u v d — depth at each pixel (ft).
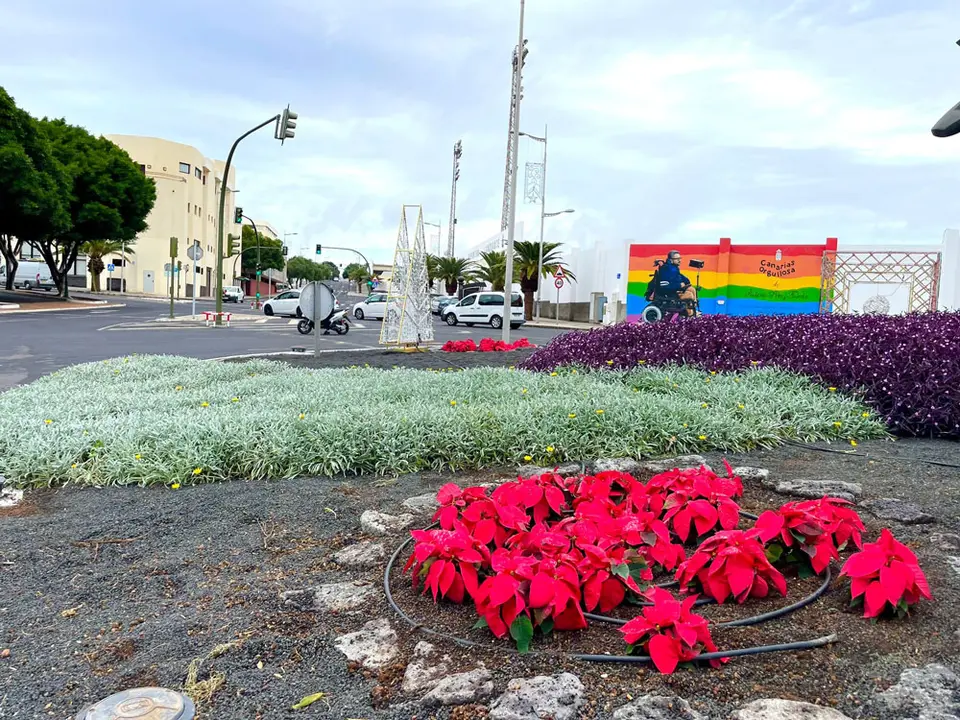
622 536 10.36
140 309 132.16
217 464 16.94
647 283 97.35
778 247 92.17
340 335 80.59
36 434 18.56
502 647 8.70
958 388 21.11
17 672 8.62
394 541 12.51
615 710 7.43
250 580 11.15
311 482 16.49
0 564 11.85
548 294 165.48
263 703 7.93
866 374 23.84
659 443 18.35
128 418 20.77
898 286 87.92
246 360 45.21
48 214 110.73
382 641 9.03
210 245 275.59
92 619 9.95
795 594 9.96
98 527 13.55
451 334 92.38
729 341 30.19
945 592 9.86
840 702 7.51
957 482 15.38
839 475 16.12
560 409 20.04
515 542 10.23
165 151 231.09
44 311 107.55
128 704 7.84
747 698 7.61
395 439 17.66
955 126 16.60
